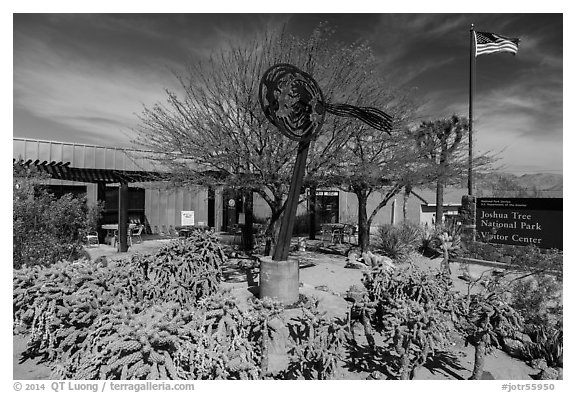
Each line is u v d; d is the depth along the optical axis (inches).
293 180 232.7
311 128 228.1
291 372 143.7
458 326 164.4
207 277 195.9
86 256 302.5
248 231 484.1
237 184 307.1
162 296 179.6
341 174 368.2
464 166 426.6
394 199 726.5
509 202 409.1
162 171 427.2
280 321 160.9
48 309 143.5
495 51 465.7
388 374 153.0
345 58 330.0
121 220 455.8
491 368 167.6
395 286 181.9
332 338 143.9
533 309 197.8
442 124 427.8
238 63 308.8
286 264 219.1
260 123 285.7
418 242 451.8
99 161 530.9
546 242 378.9
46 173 385.1
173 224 683.4
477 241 425.7
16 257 248.8
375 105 371.6
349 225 601.6
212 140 291.9
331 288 285.9
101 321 118.0
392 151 401.4
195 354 105.1
